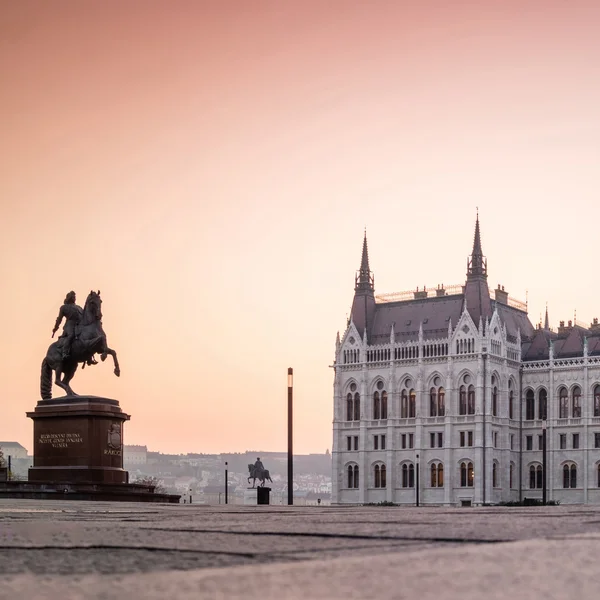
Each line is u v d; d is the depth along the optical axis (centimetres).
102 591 780
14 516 2016
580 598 755
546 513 2067
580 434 19500
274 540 1209
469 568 910
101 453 7181
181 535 1303
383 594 766
